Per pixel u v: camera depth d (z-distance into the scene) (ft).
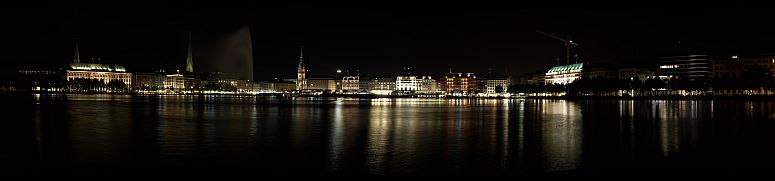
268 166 158.51
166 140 217.15
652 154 179.93
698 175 141.28
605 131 261.44
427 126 290.97
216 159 169.99
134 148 192.34
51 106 495.00
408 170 153.38
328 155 178.60
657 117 366.63
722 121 323.37
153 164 160.25
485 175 146.00
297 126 287.89
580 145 204.85
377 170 153.38
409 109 520.42
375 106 609.42
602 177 140.67
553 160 169.27
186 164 160.97
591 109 505.66
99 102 619.26
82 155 175.52
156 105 558.56
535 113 432.66
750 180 135.13
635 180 136.77
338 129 269.85
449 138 229.04
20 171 148.77
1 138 220.02
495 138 229.66
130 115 369.30
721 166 154.10
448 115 402.31
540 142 214.28
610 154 180.75
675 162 162.40
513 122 323.16
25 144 200.75
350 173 148.66
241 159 170.19
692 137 230.89
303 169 154.30
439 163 164.25
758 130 261.44
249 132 252.21
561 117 373.20
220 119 339.77
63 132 245.45
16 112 391.65
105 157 172.04
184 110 451.94
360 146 201.05
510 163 164.25
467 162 165.99
